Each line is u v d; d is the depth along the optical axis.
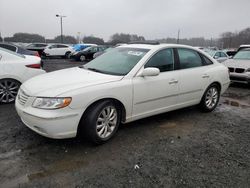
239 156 3.46
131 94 3.81
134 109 3.95
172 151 3.53
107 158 3.26
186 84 4.65
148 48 4.36
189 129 4.39
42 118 3.13
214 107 5.53
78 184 2.70
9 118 4.58
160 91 4.21
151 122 4.65
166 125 4.54
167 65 4.41
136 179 2.83
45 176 2.82
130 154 3.39
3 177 2.77
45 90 3.32
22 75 5.61
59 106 3.15
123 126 4.38
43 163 3.08
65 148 3.47
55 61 21.52
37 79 3.89
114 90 3.59
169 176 2.91
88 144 3.62
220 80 5.40
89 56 22.27
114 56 4.56
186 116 5.11
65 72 4.22
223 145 3.79
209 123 4.75
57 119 3.14
